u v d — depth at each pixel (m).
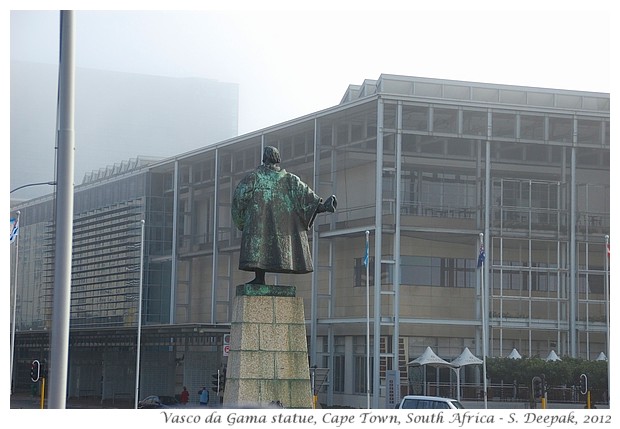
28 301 110.12
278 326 26.83
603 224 83.94
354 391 81.88
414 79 82.88
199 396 88.06
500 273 81.69
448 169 82.00
